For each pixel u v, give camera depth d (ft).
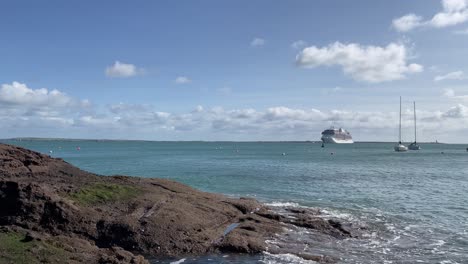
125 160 381.40
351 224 103.45
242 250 79.25
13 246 62.59
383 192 167.63
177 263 72.90
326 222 101.60
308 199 146.20
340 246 85.76
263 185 185.37
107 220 81.61
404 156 526.57
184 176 223.10
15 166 104.83
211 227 89.92
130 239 78.64
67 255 63.05
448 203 141.79
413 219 114.01
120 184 106.93
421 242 90.79
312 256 77.56
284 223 99.25
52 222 78.28
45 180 99.40
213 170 266.16
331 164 345.51
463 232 100.12
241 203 110.11
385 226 104.47
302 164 341.21
